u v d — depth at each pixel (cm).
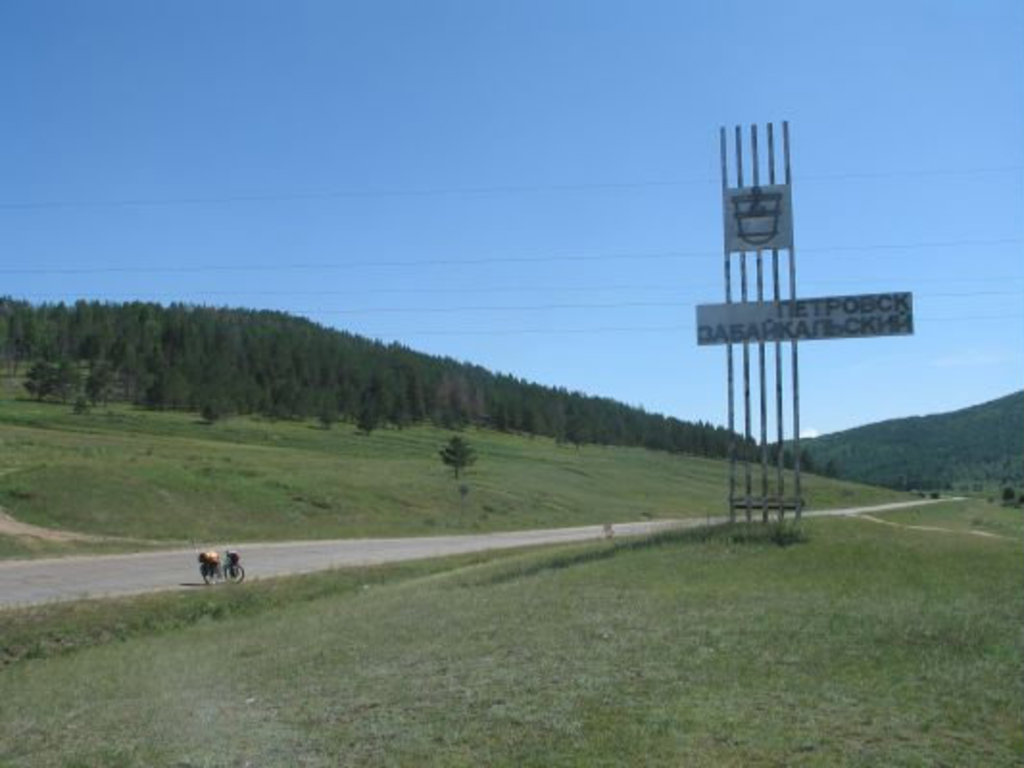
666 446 19562
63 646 2234
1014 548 2302
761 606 1536
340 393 16500
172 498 5422
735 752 767
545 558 2723
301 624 1878
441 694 1005
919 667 1061
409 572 3391
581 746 793
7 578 3034
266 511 5784
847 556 2148
